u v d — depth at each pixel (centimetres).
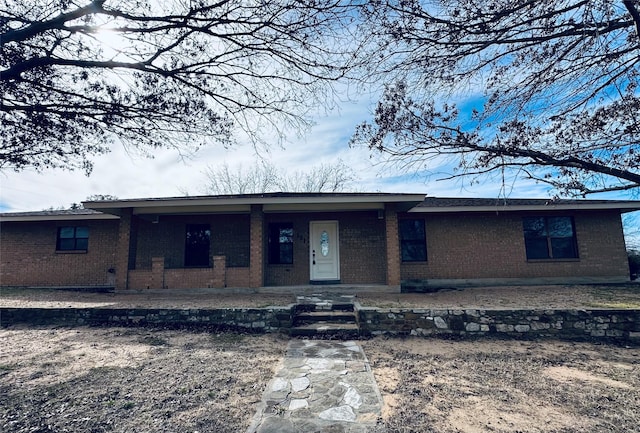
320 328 716
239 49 358
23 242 1299
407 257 1234
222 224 1269
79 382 445
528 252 1219
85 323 791
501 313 711
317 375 478
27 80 343
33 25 300
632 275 1273
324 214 1245
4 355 562
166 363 523
